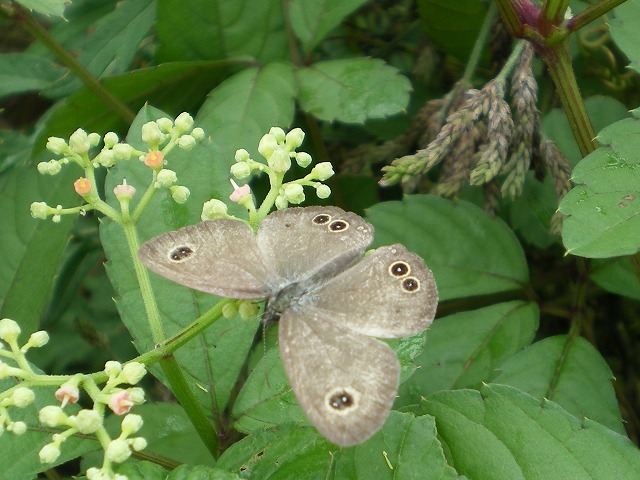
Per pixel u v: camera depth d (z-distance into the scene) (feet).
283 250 0.69
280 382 0.76
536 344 0.86
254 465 0.72
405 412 0.74
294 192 0.71
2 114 1.30
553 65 0.84
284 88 0.92
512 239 0.91
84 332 1.04
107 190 0.80
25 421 0.73
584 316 0.91
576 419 0.73
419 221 0.91
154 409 0.87
